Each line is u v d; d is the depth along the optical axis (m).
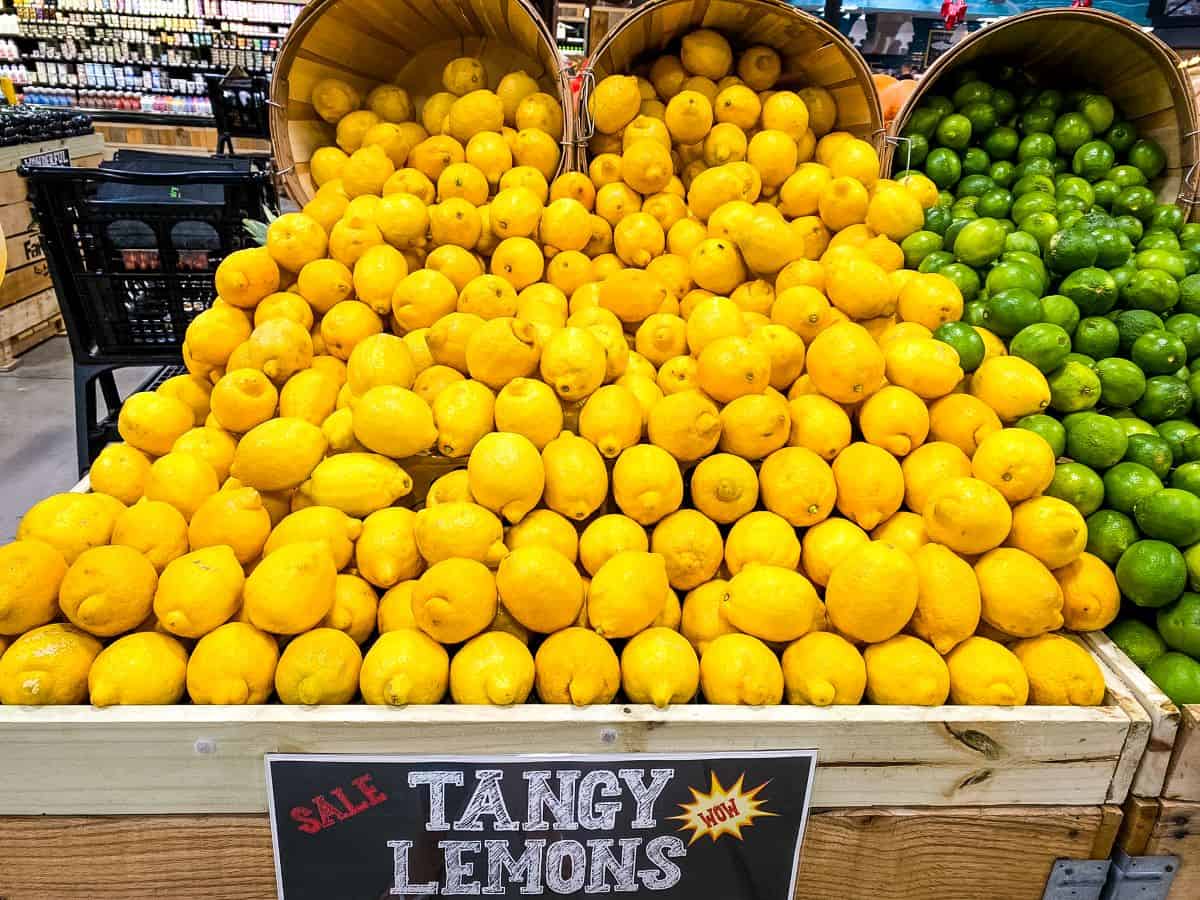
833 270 1.62
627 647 1.22
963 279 1.74
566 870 1.19
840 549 1.31
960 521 1.26
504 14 1.94
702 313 1.54
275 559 1.14
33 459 4.00
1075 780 1.21
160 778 1.12
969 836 1.23
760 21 1.92
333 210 1.83
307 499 1.35
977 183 2.21
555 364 1.36
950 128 2.22
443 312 1.64
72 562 1.30
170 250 3.05
